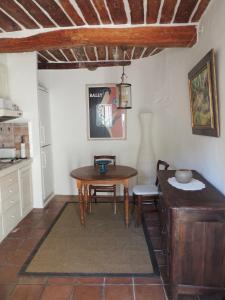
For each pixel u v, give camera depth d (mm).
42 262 2484
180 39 2775
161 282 2164
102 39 2855
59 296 2010
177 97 3535
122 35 2832
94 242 2879
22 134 3840
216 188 2133
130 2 2293
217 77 2043
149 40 2820
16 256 2602
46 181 4238
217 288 1816
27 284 2158
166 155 4102
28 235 3068
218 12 2021
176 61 3535
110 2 2295
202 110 2371
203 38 2461
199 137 2645
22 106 3797
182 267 1818
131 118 4457
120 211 3832
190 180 2338
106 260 2508
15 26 2826
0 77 3510
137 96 4375
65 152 4625
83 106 4508
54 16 2576
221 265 1787
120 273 2291
